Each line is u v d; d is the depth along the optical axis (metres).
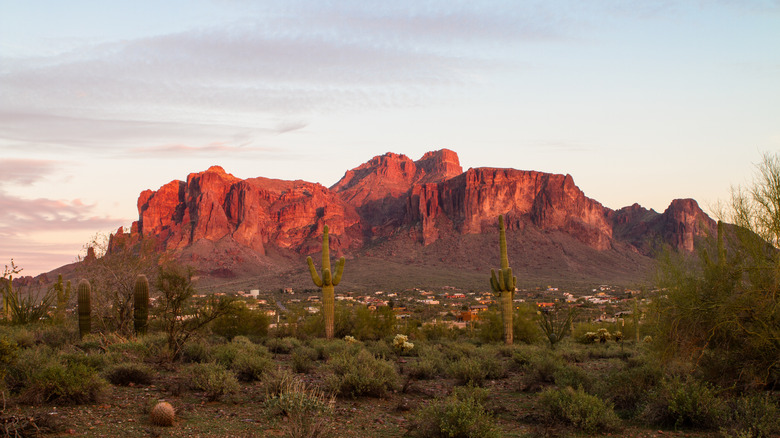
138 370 13.48
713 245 12.82
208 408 11.09
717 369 11.91
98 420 9.54
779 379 11.88
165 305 18.38
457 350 24.19
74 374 11.05
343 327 38.41
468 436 8.69
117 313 24.42
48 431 8.59
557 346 29.25
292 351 24.19
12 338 18.73
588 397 10.58
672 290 12.80
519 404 13.02
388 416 11.11
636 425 10.55
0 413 8.48
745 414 9.62
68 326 26.52
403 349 25.75
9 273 30.59
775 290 11.28
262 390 13.16
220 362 16.69
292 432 8.57
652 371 12.32
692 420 10.16
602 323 47.19
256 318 33.75
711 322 12.13
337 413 11.20
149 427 9.33
